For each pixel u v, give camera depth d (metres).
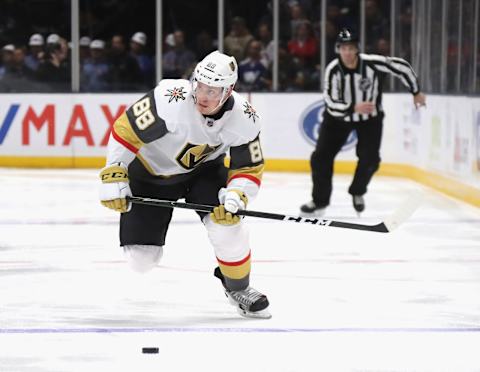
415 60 19.02
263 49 20.45
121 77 20.72
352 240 11.51
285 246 11.05
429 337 7.02
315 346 6.72
